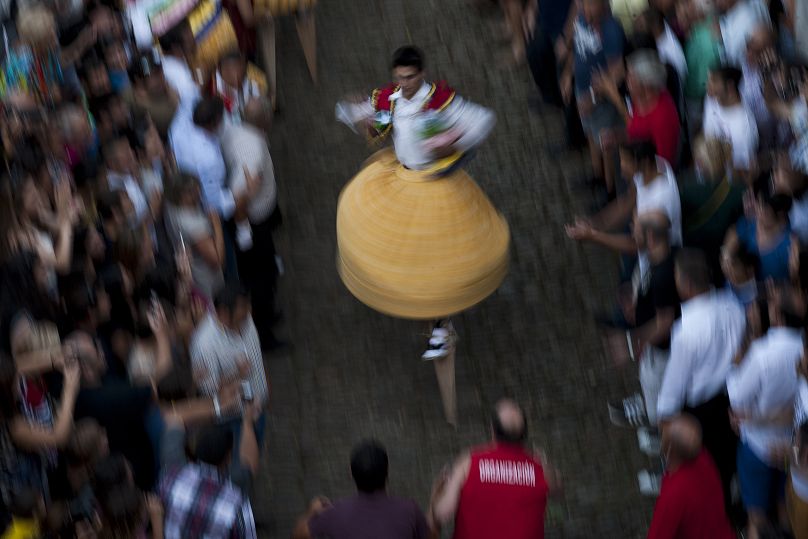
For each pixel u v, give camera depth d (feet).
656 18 33.19
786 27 35.37
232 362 25.26
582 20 34.73
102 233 27.61
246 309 25.30
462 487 22.48
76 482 23.02
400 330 32.50
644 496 28.19
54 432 23.02
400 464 29.04
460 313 32.94
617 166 33.17
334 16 44.75
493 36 43.62
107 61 33.37
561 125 39.32
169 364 24.71
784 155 28.71
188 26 33.71
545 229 35.55
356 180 30.71
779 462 24.22
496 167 37.86
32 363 23.90
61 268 26.50
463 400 30.60
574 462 29.04
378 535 21.25
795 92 31.35
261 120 31.96
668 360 26.48
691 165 32.94
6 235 27.14
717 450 25.63
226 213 29.99
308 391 30.94
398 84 29.25
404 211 28.91
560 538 27.30
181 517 21.50
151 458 23.95
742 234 27.27
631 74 30.94
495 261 29.30
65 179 28.60
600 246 34.83
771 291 24.94
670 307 26.20
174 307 25.52
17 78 31.83
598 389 30.78
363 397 30.76
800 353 23.40
